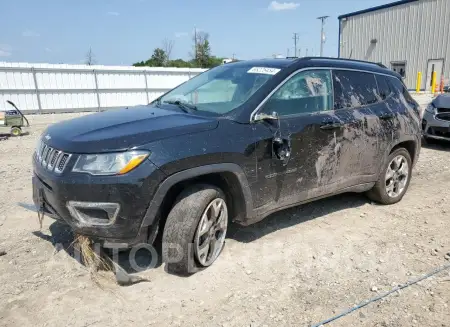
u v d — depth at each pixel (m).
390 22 33.81
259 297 3.04
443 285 3.21
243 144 3.40
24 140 10.91
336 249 3.84
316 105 4.10
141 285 3.16
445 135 8.57
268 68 4.07
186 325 2.71
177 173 3.03
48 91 20.42
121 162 2.88
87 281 3.20
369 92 4.71
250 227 4.30
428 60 31.59
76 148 2.96
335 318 2.80
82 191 2.88
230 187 3.51
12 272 3.31
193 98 4.16
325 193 4.24
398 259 3.65
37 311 2.81
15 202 5.06
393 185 5.06
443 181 6.23
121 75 22.34
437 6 30.42
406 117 5.03
